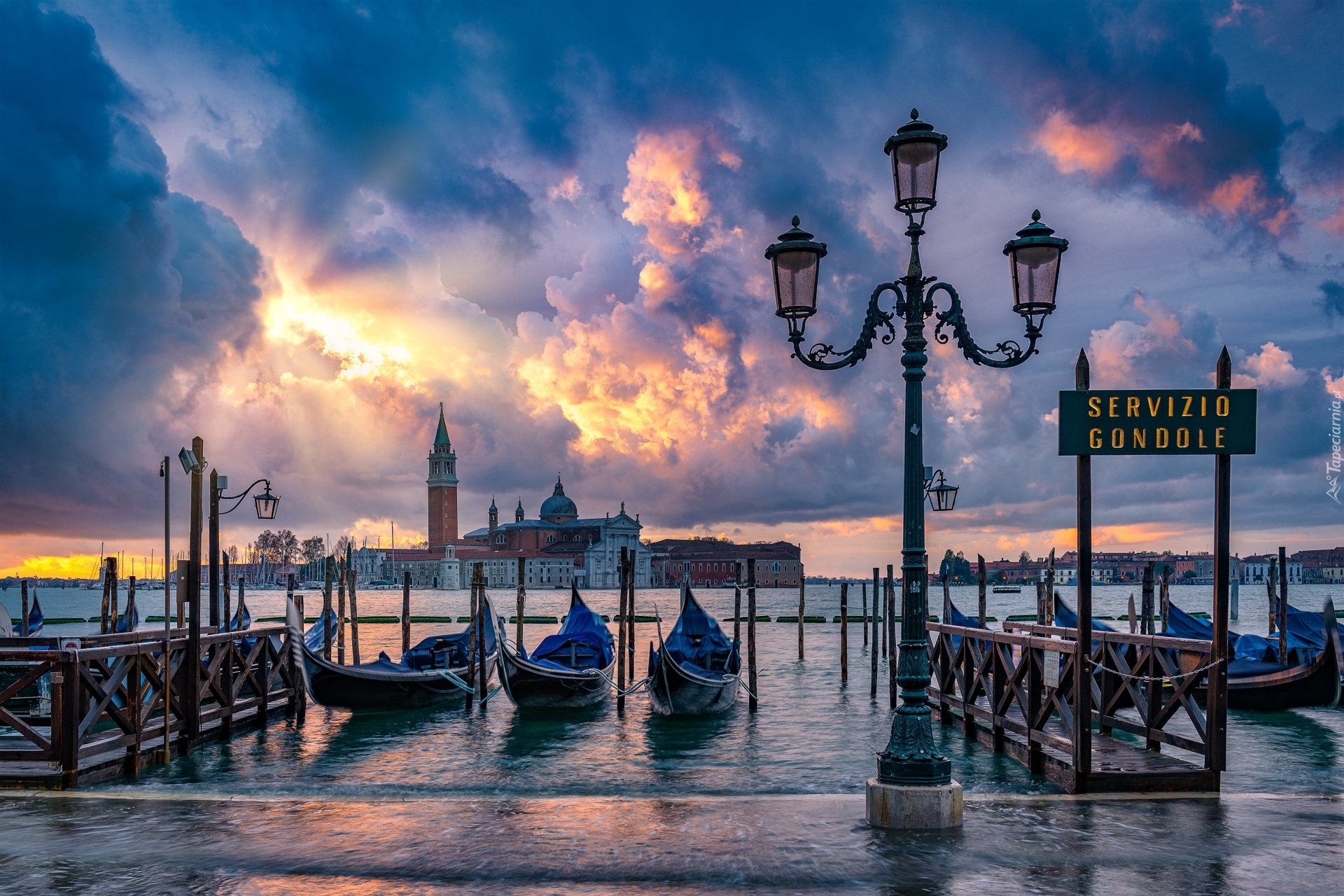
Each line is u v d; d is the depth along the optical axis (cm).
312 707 2617
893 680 2722
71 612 11325
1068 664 1334
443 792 1509
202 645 1820
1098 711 1750
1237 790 1491
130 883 875
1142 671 1548
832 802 1170
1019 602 13725
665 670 2466
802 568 4362
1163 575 3844
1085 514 1218
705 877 882
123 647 1477
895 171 1015
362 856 955
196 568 1736
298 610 2352
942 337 1033
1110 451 1174
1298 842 989
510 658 2511
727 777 1730
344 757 1888
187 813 1135
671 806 1158
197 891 853
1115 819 1076
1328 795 1199
